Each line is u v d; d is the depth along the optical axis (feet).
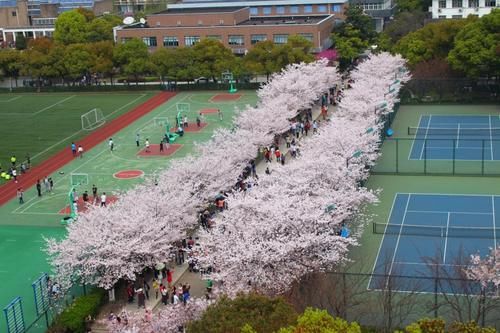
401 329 187.21
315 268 196.03
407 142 384.27
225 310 154.92
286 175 255.09
